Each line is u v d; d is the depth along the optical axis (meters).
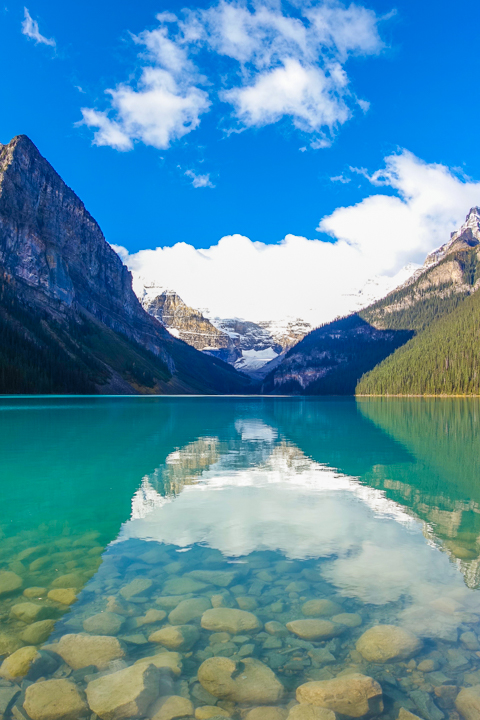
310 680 5.90
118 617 7.41
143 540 11.51
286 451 28.62
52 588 8.54
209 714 5.21
